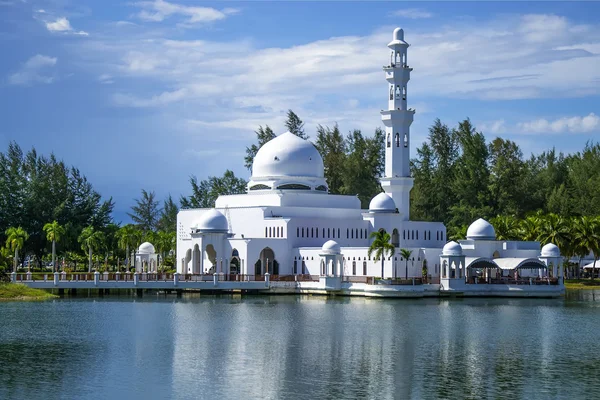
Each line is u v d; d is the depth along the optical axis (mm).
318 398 79688
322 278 178125
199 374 89062
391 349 103688
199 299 167875
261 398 79625
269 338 111562
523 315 139750
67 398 79750
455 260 175500
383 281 170750
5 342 108250
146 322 127500
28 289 167875
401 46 194375
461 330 120000
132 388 83188
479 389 83312
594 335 115812
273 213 197750
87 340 109750
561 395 81250
